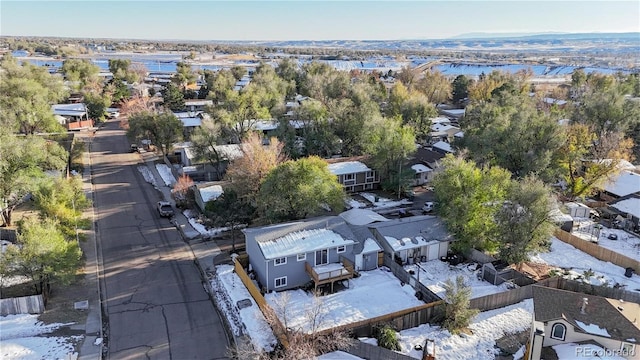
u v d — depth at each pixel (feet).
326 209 140.67
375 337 92.22
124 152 234.58
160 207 154.71
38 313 98.89
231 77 379.55
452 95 413.18
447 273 120.88
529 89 382.01
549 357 77.36
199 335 94.12
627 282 117.19
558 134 163.12
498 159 169.37
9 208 136.26
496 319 101.04
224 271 118.32
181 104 323.78
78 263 113.60
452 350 90.27
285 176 128.16
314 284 112.16
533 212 115.75
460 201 126.62
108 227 144.66
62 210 120.26
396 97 291.17
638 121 214.07
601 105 208.33
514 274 118.11
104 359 86.28
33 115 215.51
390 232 125.70
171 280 114.52
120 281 113.39
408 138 177.78
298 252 108.17
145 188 182.39
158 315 100.27
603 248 129.29
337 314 100.27
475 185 128.26
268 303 102.89
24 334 92.02
